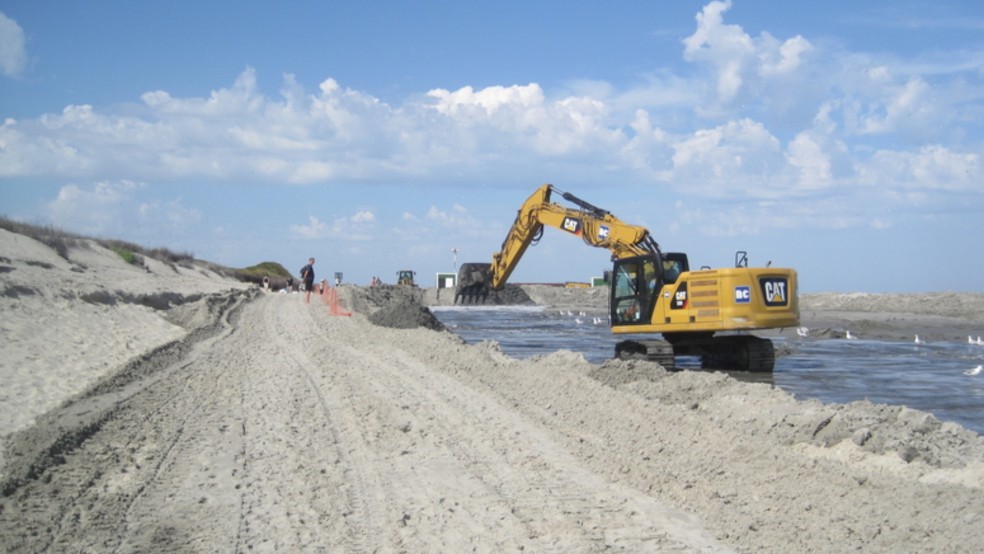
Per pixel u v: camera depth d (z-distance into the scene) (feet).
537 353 101.96
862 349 105.60
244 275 265.75
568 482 29.84
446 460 32.99
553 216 94.48
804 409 40.63
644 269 76.02
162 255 189.98
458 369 59.41
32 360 50.21
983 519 23.04
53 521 24.66
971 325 143.64
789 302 71.46
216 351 67.56
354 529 24.90
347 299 144.25
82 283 82.48
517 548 23.34
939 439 35.63
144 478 29.73
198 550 23.02
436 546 23.50
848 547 22.70
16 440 32.89
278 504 27.25
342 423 39.96
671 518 25.85
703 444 34.60
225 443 35.29
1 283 65.87
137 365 54.90
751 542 23.59
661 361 73.41
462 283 189.26
